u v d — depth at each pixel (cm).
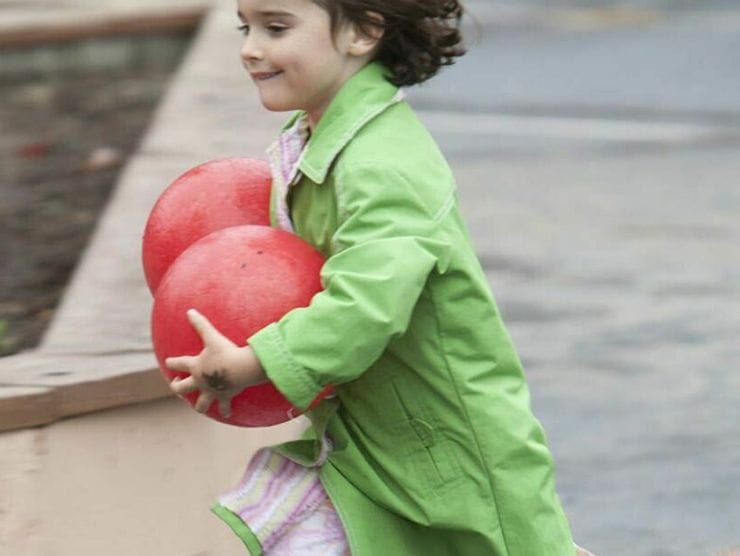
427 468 843
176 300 798
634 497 1372
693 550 1273
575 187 2406
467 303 829
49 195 1941
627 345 1734
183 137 1781
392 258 783
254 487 862
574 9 3981
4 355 1259
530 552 843
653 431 1507
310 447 871
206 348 782
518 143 2698
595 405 1570
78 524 974
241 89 2059
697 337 1755
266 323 789
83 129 2338
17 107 2527
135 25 2723
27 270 1595
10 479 959
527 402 854
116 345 1066
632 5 4019
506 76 3212
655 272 1983
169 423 1021
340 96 838
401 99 853
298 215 855
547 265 2017
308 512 859
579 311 1844
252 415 811
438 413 840
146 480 1005
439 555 869
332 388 829
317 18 830
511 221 2223
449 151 2650
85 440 986
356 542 844
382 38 850
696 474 1414
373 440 849
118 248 1351
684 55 3409
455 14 895
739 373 1650
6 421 962
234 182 895
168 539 1007
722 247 2084
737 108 2936
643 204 2303
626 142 2698
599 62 3347
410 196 804
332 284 783
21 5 2900
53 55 2719
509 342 849
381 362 835
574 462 1442
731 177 2456
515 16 3891
